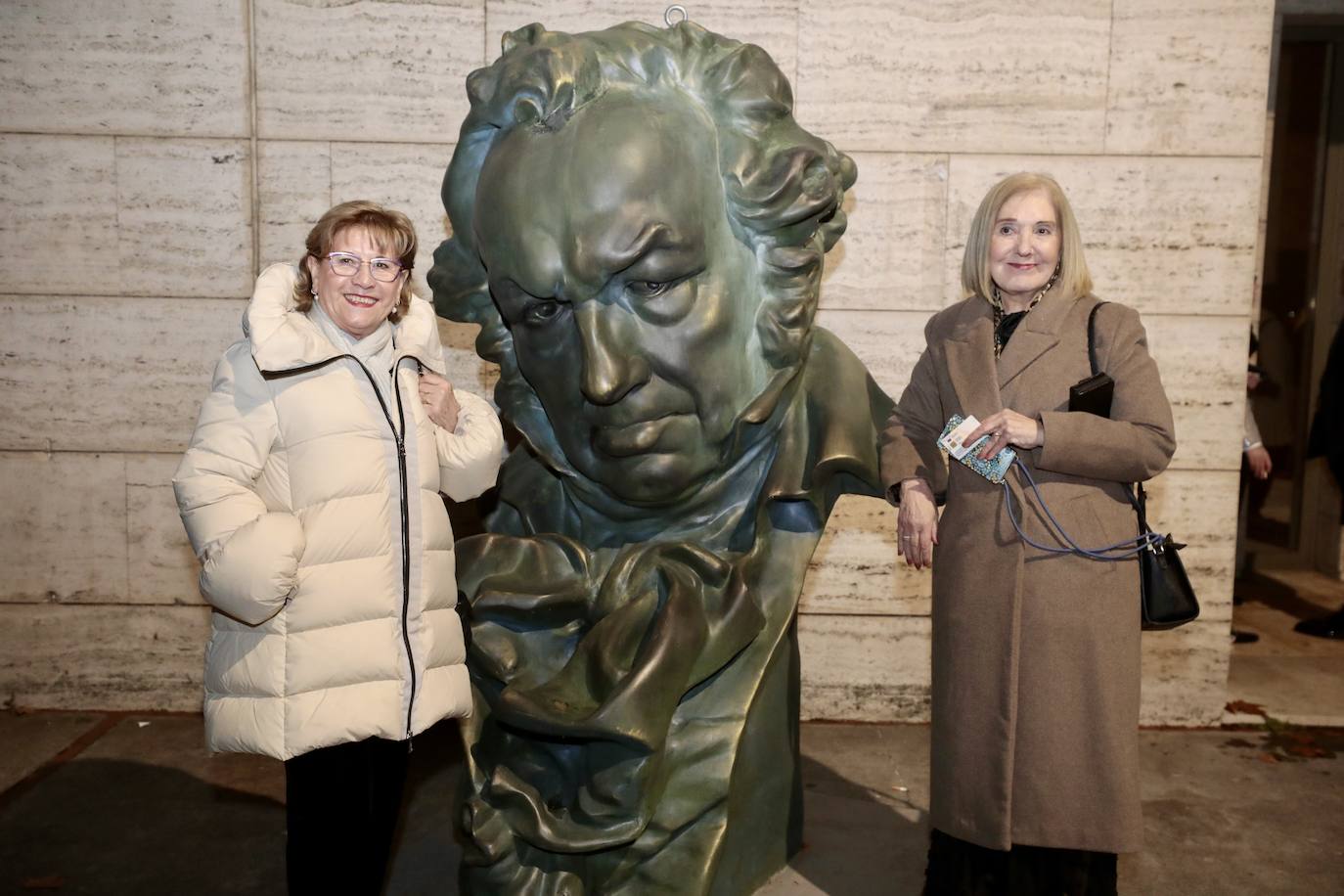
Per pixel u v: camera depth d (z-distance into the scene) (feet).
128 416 12.37
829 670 12.78
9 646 12.66
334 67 11.95
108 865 9.11
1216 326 12.21
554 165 7.49
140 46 11.89
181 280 12.23
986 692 7.08
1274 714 12.94
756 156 8.05
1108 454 6.81
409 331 6.85
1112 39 11.84
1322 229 19.85
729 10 11.87
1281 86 20.18
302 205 12.15
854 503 12.51
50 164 12.04
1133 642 7.07
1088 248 12.15
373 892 6.88
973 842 7.14
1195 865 9.30
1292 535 20.63
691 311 7.79
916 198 12.12
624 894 7.54
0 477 12.42
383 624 6.41
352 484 6.33
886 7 11.85
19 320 12.23
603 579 8.37
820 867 9.14
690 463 8.14
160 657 12.67
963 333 7.46
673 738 7.96
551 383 8.09
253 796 10.48
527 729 7.39
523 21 11.89
